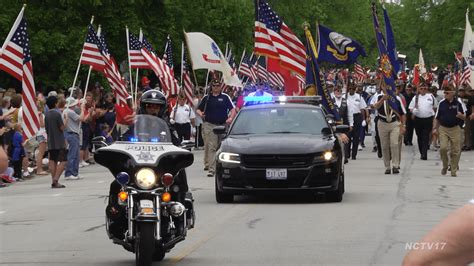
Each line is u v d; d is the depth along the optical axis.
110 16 88.06
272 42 53.72
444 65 183.50
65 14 86.00
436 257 6.59
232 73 57.78
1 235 26.48
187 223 20.42
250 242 23.88
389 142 47.06
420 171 48.91
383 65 47.34
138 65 59.41
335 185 32.75
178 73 103.12
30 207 34.19
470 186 40.12
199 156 63.72
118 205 19.41
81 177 48.72
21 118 46.94
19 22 42.03
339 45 58.16
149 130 20.12
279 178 32.38
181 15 97.94
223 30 109.06
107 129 58.12
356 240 23.94
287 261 20.89
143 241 18.44
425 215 29.25
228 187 32.81
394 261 20.70
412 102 58.19
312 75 50.59
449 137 45.88
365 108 58.84
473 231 6.49
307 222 27.72
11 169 46.19
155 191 18.97
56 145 42.19
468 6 151.12
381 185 40.53
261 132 34.97
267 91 57.97
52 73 87.25
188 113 68.50
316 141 33.25
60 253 22.84
